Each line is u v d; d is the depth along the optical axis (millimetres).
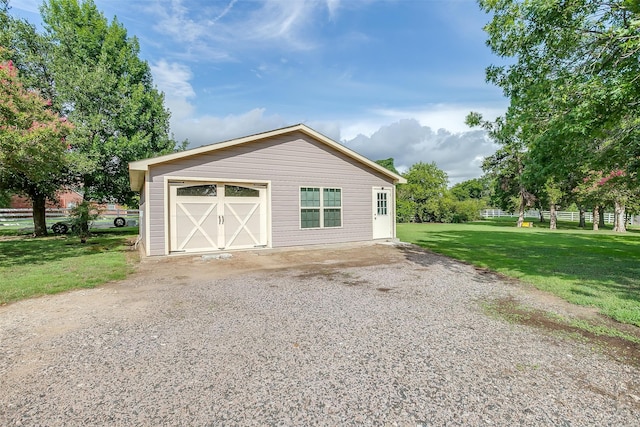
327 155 11094
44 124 8500
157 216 8531
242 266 7406
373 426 1979
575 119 5520
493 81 7797
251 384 2441
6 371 2629
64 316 3943
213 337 3314
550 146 6633
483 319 3889
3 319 3828
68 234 16078
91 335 3361
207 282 5801
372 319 3859
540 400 2264
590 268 7020
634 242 12523
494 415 2094
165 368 2682
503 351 3023
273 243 10102
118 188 16469
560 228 24469
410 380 2508
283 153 10289
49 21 16641
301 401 2232
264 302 4555
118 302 4547
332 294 4988
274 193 10141
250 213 9945
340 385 2436
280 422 2012
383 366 2723
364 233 11867
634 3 5078
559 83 6043
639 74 4820
